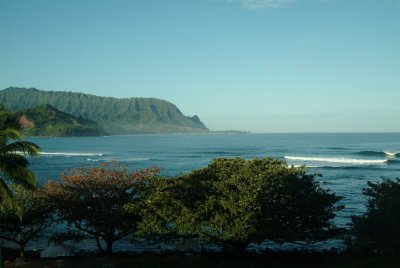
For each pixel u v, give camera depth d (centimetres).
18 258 2939
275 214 2591
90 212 2894
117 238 3041
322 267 2489
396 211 2438
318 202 2677
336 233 2717
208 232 2594
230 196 2577
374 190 2847
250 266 2558
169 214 2664
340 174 8619
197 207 2638
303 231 2598
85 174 3159
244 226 2536
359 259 2492
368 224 2495
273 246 3416
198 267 2519
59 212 3088
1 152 2123
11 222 2822
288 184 2683
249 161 3055
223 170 2986
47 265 2592
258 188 2659
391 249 2503
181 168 10581
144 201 2855
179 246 3158
